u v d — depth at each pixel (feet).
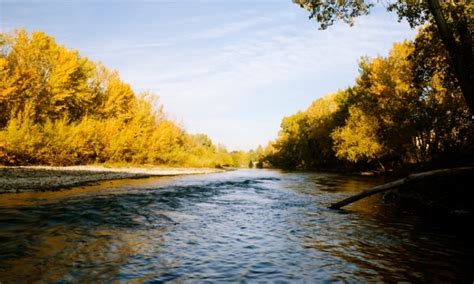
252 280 19.98
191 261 23.36
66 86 126.52
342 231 33.94
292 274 21.15
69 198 50.42
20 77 107.96
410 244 28.84
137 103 182.60
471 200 44.93
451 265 23.27
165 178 109.09
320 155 252.62
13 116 101.30
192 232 32.63
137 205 47.73
